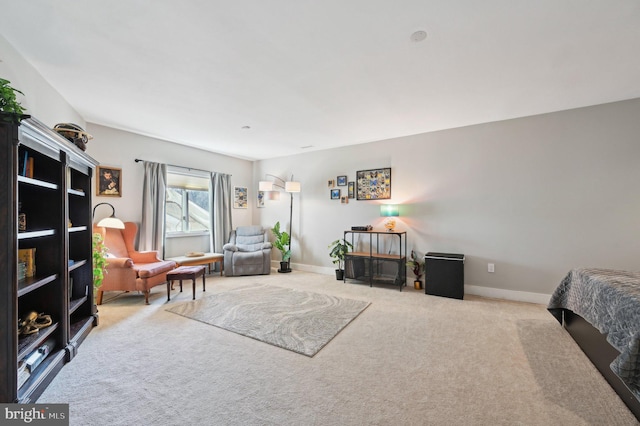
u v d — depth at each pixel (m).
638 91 2.83
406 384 1.82
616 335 1.65
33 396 1.61
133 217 4.27
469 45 2.02
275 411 1.56
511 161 3.65
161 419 1.49
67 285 2.14
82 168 2.52
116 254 3.84
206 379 1.87
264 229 5.81
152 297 3.73
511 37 1.92
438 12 1.68
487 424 1.45
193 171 5.16
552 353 2.21
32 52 2.13
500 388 1.77
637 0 1.56
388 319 2.97
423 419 1.49
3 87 1.50
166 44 2.02
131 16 1.72
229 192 5.72
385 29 1.85
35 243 2.07
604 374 1.88
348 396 1.69
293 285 4.41
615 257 3.12
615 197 3.12
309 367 2.03
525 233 3.58
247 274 5.13
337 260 5.11
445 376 1.90
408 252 4.41
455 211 4.03
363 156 4.85
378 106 3.20
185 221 5.17
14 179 1.48
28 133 1.60
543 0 1.58
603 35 1.89
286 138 4.56
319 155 5.39
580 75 2.47
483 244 3.84
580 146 3.27
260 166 6.26
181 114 3.47
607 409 1.56
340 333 2.62
